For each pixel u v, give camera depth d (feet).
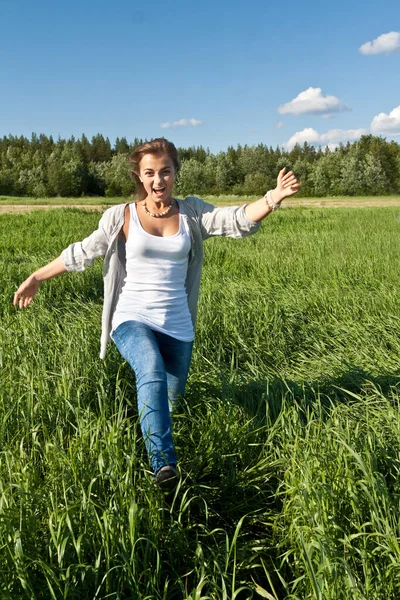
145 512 8.28
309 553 7.45
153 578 7.42
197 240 10.44
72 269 10.64
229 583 7.94
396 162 320.91
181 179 336.08
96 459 9.36
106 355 14.39
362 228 55.67
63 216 74.59
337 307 22.30
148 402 9.13
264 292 25.22
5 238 47.37
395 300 22.57
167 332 10.15
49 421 11.32
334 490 8.66
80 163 354.74
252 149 359.87
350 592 6.89
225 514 9.73
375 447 10.12
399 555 7.47
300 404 13.17
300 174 326.85
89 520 7.88
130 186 306.96
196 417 12.29
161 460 8.83
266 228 60.49
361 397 12.53
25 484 8.46
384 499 8.30
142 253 10.04
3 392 11.57
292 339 18.94
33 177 354.95
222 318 19.81
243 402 12.90
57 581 6.84
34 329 16.88
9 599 6.66
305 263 31.91
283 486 10.06
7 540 7.37
